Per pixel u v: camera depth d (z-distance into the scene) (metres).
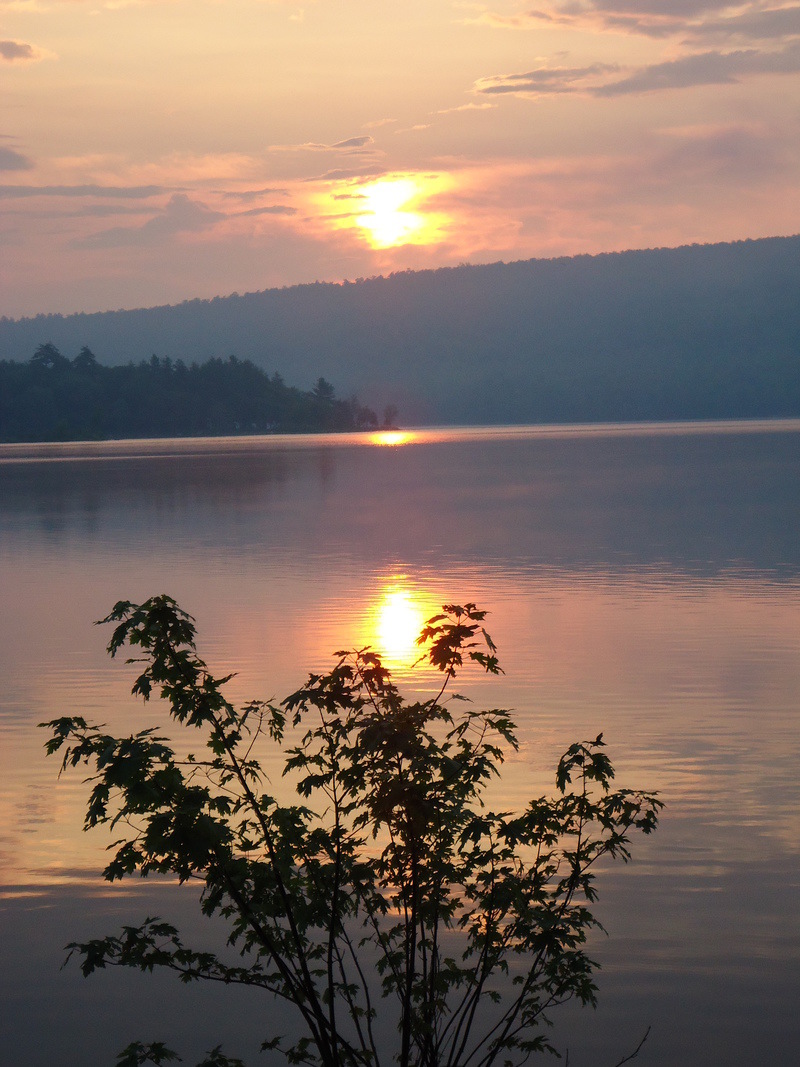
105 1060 9.62
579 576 39.66
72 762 7.37
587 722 20.02
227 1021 10.24
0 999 10.62
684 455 148.62
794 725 19.78
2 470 139.50
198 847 7.20
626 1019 10.22
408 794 7.42
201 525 61.94
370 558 45.72
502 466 131.25
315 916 7.87
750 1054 9.73
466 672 24.14
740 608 32.38
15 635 29.55
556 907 7.93
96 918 12.37
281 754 17.86
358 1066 7.86
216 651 26.56
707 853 14.01
